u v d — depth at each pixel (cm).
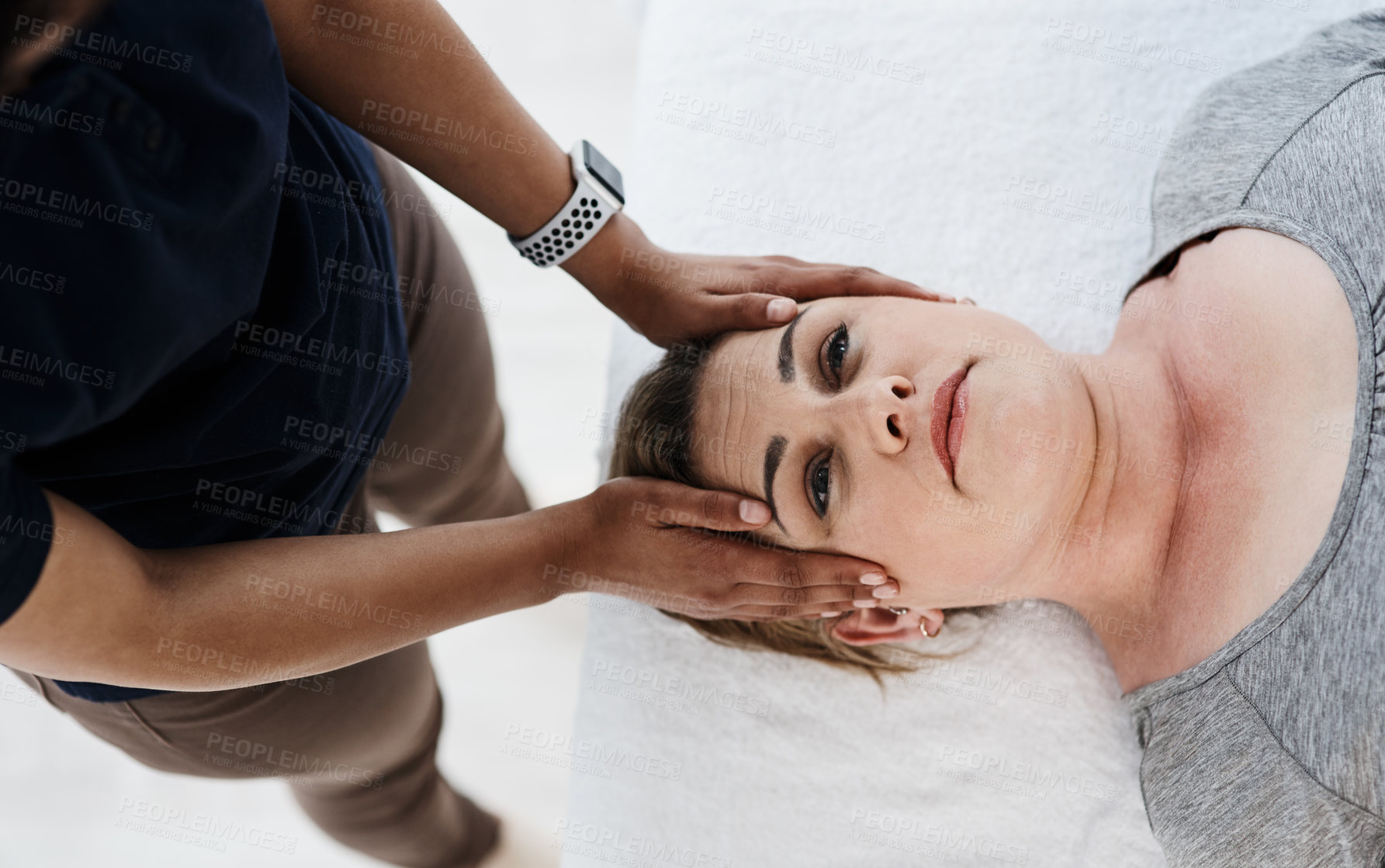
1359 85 105
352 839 138
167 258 59
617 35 210
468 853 153
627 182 148
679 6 154
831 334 114
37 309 54
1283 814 101
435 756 134
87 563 59
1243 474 108
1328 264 102
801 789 126
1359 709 93
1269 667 101
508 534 95
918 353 109
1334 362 101
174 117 59
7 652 59
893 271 138
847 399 107
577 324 199
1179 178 121
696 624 132
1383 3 130
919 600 116
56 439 58
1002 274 136
